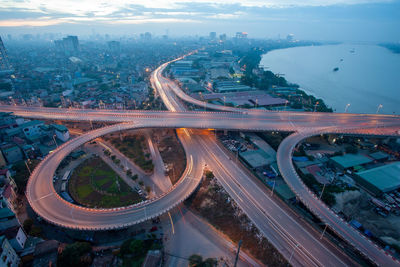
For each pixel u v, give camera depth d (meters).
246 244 87.12
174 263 80.44
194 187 111.50
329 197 106.25
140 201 108.75
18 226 81.94
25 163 127.94
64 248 83.00
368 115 193.88
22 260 77.56
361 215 101.00
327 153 150.50
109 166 137.12
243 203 104.12
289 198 107.62
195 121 176.00
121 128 161.38
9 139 153.62
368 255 76.38
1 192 100.50
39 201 100.69
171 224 97.12
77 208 97.56
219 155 146.00
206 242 88.94
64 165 136.75
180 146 159.62
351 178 125.19
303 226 92.00
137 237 90.38
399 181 117.38
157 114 192.75
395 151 152.50
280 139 162.62
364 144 159.12
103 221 90.56
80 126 189.88
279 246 82.94
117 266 78.69
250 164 133.50
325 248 82.50
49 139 160.00
